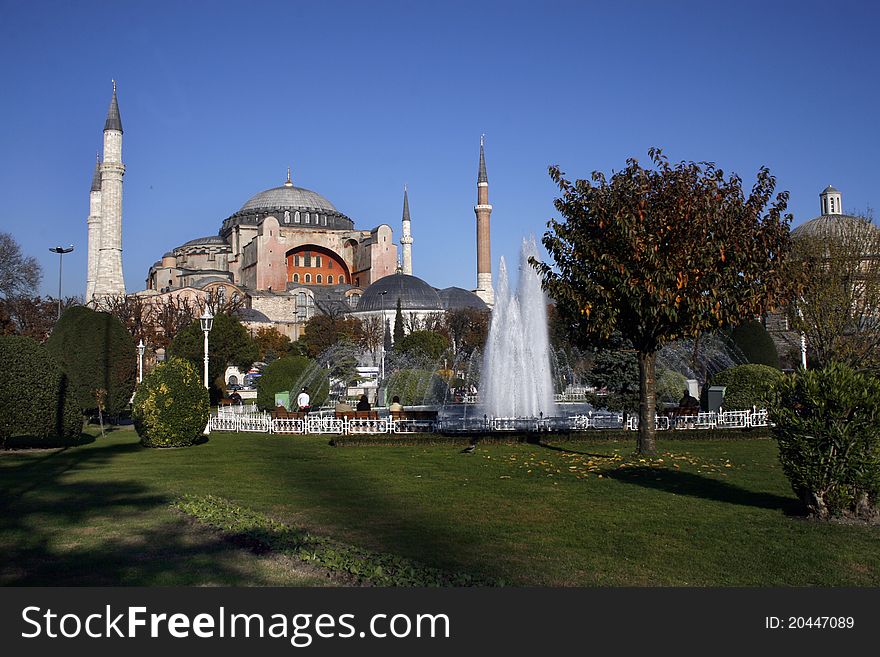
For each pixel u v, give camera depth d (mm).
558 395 39469
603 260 15227
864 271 34938
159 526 9656
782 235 15461
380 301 106875
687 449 17906
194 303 93438
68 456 18234
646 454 16422
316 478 13891
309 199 135750
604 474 13891
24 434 19328
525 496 11680
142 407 20062
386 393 36094
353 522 9805
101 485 13227
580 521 9750
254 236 126125
